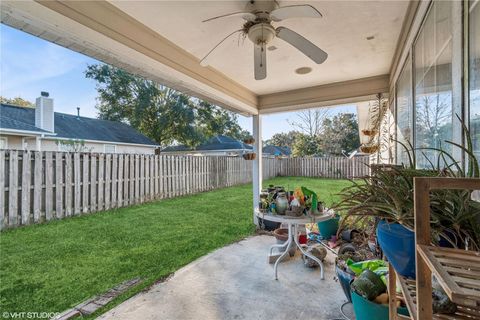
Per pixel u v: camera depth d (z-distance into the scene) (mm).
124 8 2074
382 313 1555
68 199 5113
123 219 4930
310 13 1749
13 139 8406
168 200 6953
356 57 3029
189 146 15875
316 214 2842
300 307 2162
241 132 18609
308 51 2098
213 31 2430
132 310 2111
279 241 3242
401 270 978
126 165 6195
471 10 1197
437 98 1670
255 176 4805
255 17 1931
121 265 2918
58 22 1766
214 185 9023
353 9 2084
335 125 17656
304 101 4258
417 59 2109
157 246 3512
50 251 3312
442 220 913
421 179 807
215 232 4145
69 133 10898
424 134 1978
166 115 15148
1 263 2959
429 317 773
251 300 2268
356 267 2039
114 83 14656
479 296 538
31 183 4613
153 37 2479
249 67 3326
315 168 12531
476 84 1160
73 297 2277
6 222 4297
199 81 3141
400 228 972
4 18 1660
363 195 1189
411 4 2027
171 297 2305
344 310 2088
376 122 4328
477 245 862
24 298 2260
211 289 2441
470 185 766
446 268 659
